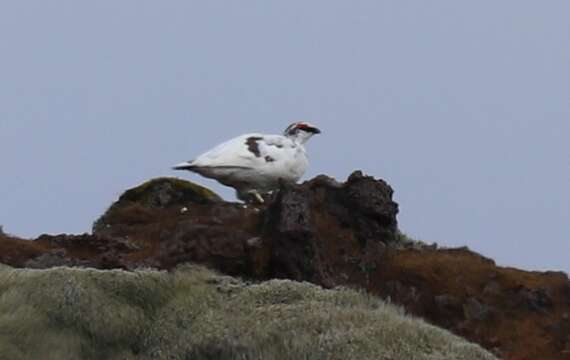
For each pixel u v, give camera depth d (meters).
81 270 24.34
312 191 28.45
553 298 27.89
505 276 28.12
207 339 23.47
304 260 26.45
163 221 28.78
